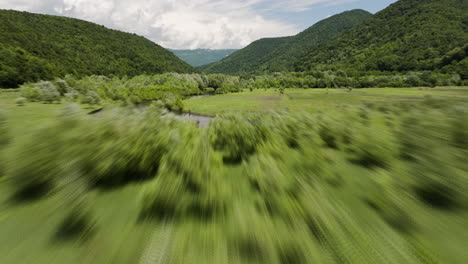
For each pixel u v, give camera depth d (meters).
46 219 3.49
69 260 2.79
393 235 3.11
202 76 147.88
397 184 4.12
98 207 3.94
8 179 4.08
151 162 5.58
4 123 5.18
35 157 4.28
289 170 5.51
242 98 91.06
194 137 8.16
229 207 4.15
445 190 3.67
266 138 7.51
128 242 3.12
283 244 3.11
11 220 3.40
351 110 6.76
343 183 4.54
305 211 3.83
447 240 2.92
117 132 5.50
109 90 65.25
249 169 6.05
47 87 40.16
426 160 4.16
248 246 3.09
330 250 2.98
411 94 74.31
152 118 6.79
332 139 6.27
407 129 4.86
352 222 3.44
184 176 5.23
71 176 4.45
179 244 3.11
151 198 4.25
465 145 4.11
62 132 4.75
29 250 2.90
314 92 100.06
